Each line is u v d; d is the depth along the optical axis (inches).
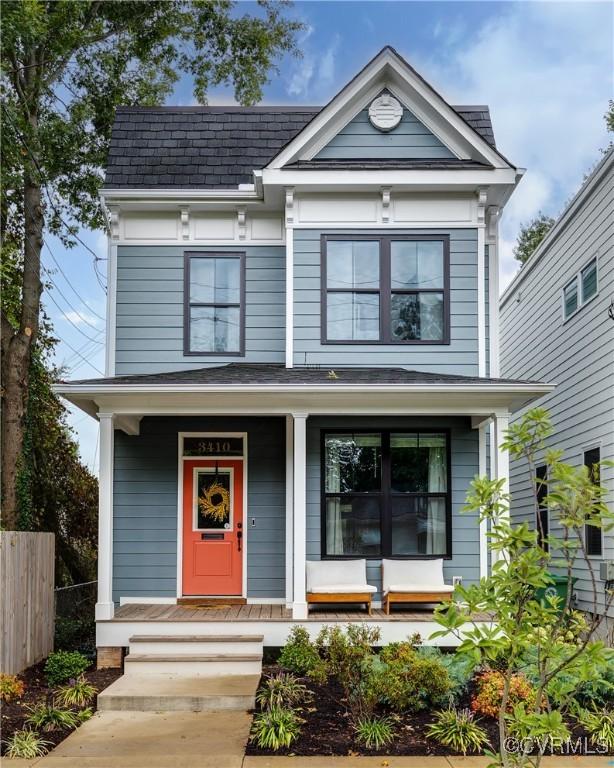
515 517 658.8
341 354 434.3
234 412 385.1
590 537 470.0
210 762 238.2
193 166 476.7
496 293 453.4
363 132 447.8
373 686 273.4
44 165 571.5
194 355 456.1
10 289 572.4
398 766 233.6
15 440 524.4
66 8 543.8
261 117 506.6
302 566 375.2
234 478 446.0
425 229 439.8
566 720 271.4
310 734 263.9
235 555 440.5
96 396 378.6
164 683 327.3
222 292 462.9
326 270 438.6
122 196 451.5
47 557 406.6
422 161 443.5
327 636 331.6
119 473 443.2
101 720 290.7
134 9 636.7
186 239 463.5
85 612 529.0
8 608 350.3
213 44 699.4
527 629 170.4
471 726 254.8
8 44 490.9
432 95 438.0
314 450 426.3
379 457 427.8
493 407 386.6
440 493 424.2
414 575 403.5
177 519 440.8
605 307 448.8
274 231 465.1
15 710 299.9
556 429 554.9
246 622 371.2
